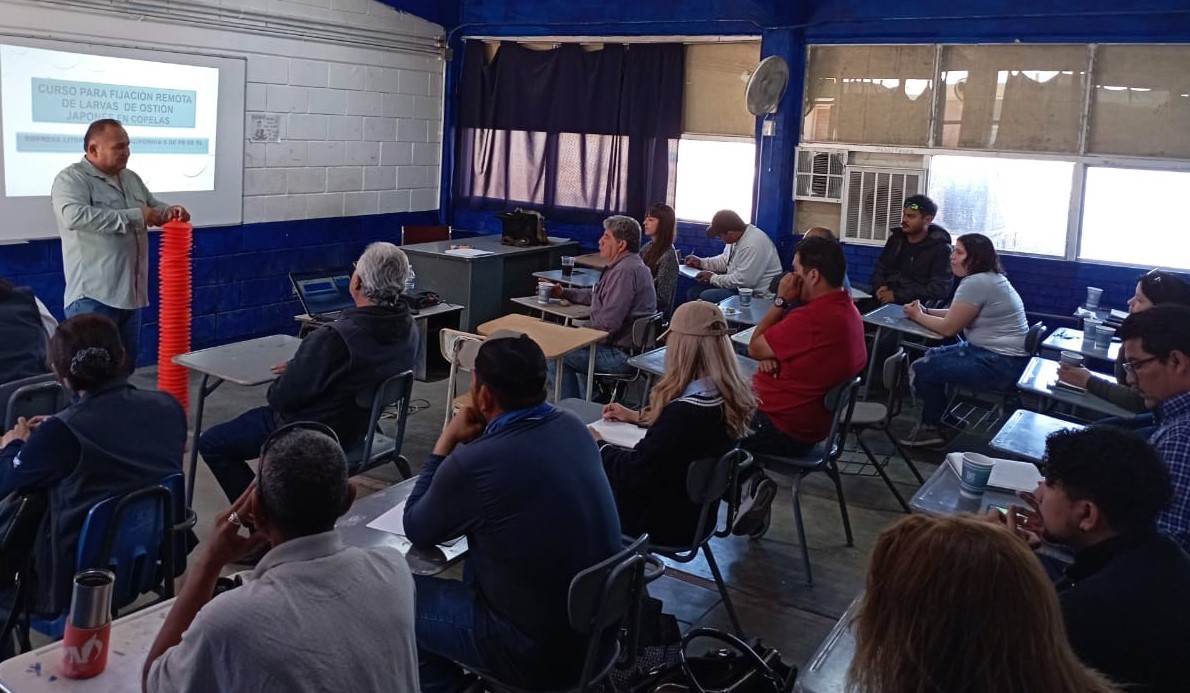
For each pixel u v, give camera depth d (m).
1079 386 3.83
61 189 4.64
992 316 5.25
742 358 4.60
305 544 1.58
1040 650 1.12
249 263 6.99
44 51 5.54
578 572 2.12
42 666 1.72
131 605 3.18
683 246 7.76
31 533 2.50
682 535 3.08
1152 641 1.67
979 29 6.40
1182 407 2.48
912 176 6.78
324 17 7.17
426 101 8.23
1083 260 6.38
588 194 8.02
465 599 2.26
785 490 4.70
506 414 2.21
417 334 3.73
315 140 7.30
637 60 7.66
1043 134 6.36
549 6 7.88
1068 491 1.82
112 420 2.50
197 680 1.46
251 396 5.80
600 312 5.18
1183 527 2.28
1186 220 6.05
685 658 2.62
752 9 7.04
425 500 2.20
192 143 6.43
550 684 2.22
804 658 3.23
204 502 4.23
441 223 8.60
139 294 4.94
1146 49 5.99
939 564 1.15
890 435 4.55
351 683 1.51
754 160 7.36
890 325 5.39
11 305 3.33
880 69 6.79
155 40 6.09
